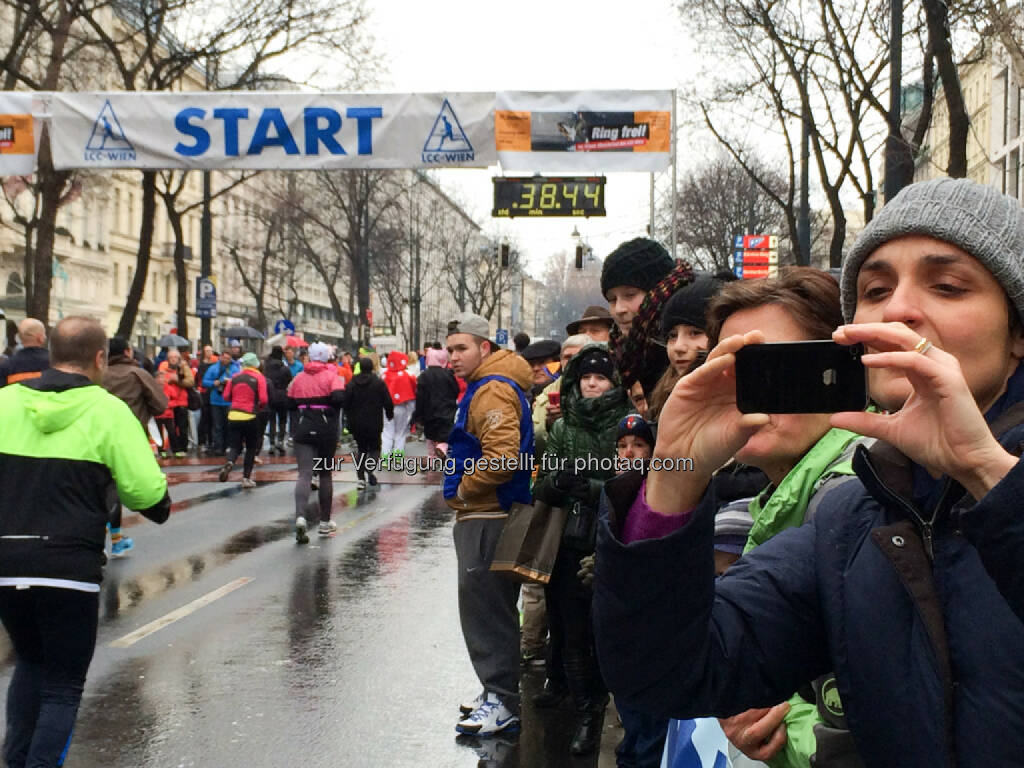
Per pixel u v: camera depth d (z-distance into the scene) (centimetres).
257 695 536
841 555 141
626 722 374
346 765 441
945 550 126
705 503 130
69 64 2492
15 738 395
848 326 119
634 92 1166
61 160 1192
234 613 718
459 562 489
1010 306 131
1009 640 117
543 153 1174
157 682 557
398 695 538
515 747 468
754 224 4625
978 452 113
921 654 124
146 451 405
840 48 1725
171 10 2067
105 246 5550
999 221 128
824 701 168
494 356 495
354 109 1177
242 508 1262
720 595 149
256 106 1181
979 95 4744
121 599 761
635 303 437
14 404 396
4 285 4606
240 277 7281
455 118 1173
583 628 469
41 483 389
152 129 1187
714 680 143
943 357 114
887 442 132
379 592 790
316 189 4853
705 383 126
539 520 462
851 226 5519
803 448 191
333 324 9619
